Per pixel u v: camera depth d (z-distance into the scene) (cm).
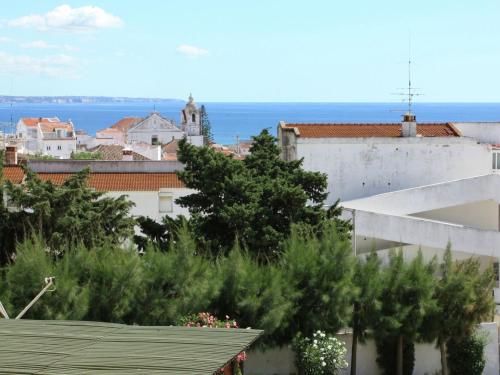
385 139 7175
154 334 2389
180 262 4094
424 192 6450
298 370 4181
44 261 3969
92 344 2270
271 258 4881
